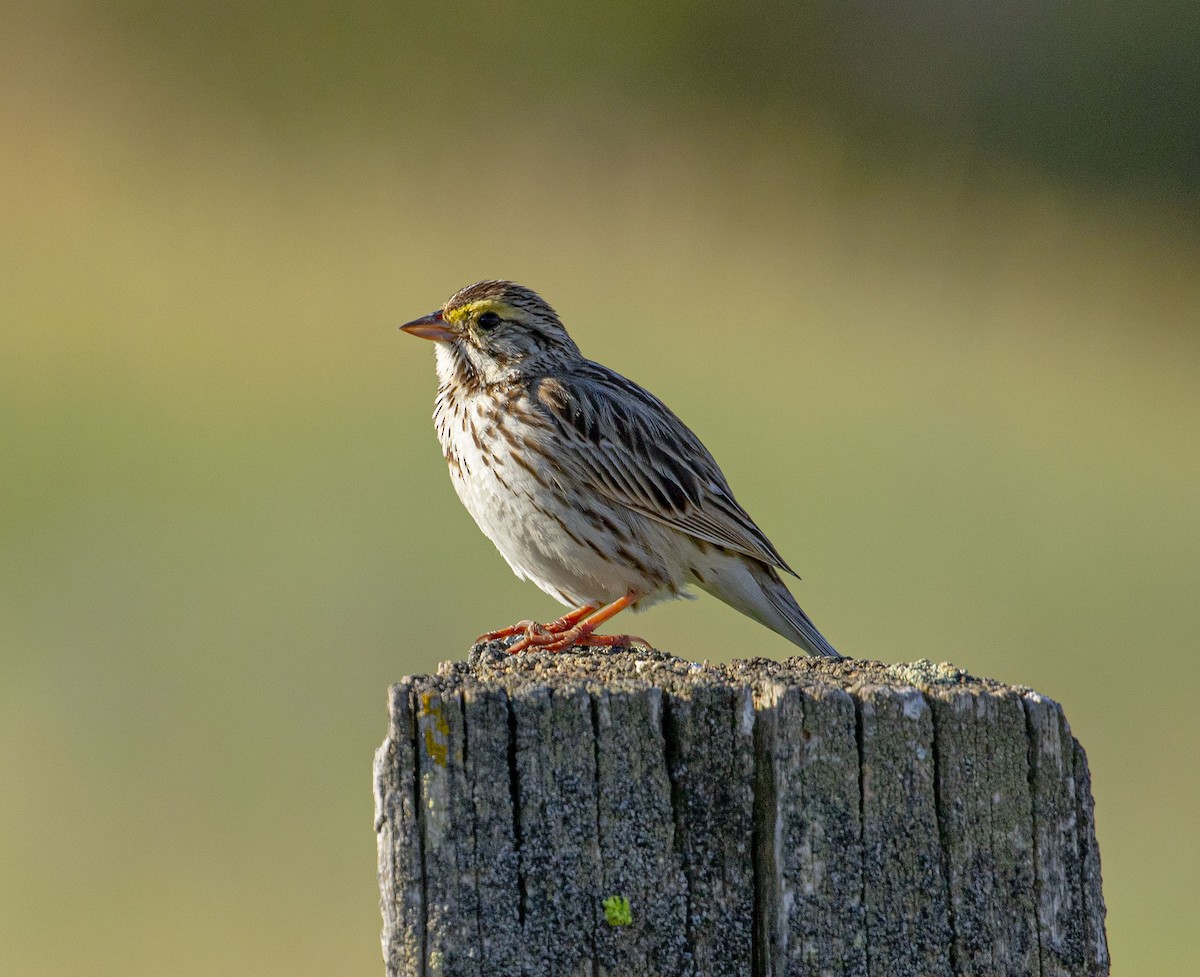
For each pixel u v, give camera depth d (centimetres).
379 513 1596
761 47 2995
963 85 3070
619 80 2819
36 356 1866
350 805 1190
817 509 1714
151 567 1483
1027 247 2647
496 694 423
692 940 424
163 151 2419
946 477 1844
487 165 2495
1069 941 425
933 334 2275
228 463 1677
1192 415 2219
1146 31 3080
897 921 423
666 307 2167
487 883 419
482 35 2825
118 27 2645
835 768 423
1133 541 1745
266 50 2675
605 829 422
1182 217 2945
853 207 2619
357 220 2298
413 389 1875
